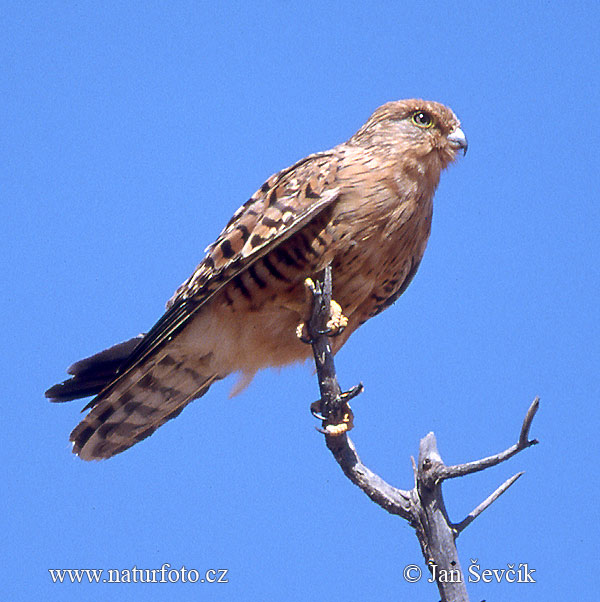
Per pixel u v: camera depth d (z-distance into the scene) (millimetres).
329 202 11266
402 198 11625
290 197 11492
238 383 12961
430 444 9273
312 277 11633
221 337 12422
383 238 11578
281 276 11664
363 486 9727
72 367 13125
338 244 11406
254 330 12305
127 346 13227
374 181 11492
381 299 12742
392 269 12133
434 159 12188
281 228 11266
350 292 11891
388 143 12000
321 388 10109
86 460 13617
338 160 11719
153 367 12680
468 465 8914
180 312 12047
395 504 9539
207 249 12492
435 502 9258
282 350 12555
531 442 8531
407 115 12234
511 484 9289
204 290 11883
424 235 12414
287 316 12094
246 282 11836
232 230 11844
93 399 12578
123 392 12836
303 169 11828
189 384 13133
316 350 10133
